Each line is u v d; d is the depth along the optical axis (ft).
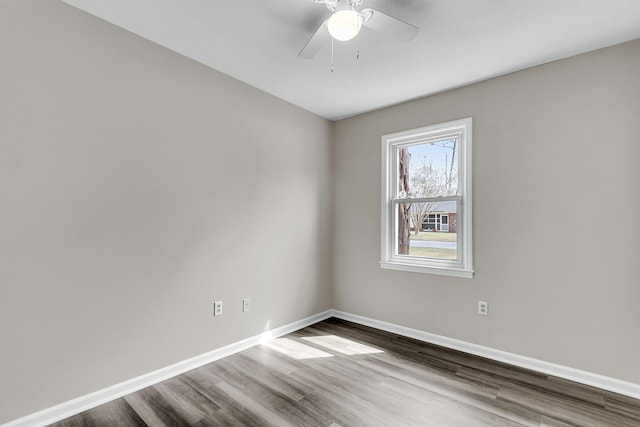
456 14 6.22
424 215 10.41
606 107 7.25
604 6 5.91
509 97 8.58
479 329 8.99
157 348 7.36
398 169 11.10
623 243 7.03
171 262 7.63
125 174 6.85
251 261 9.52
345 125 12.29
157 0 5.90
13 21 5.46
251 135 9.56
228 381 7.43
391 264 10.78
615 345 7.09
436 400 6.70
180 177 7.82
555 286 7.84
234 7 6.12
